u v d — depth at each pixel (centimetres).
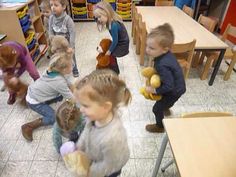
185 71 246
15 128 195
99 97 77
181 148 95
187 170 86
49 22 249
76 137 135
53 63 158
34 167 160
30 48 287
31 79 264
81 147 100
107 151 83
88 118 87
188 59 232
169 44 145
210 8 470
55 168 159
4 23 252
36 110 177
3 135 188
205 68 260
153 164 162
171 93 159
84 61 312
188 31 254
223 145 97
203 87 255
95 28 442
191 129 105
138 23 299
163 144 119
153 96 164
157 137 185
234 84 262
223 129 105
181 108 220
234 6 396
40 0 330
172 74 152
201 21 295
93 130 88
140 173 156
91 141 90
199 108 221
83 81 81
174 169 158
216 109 221
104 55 249
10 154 170
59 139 150
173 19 293
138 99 231
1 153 171
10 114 211
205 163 89
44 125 189
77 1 462
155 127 188
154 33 144
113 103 82
